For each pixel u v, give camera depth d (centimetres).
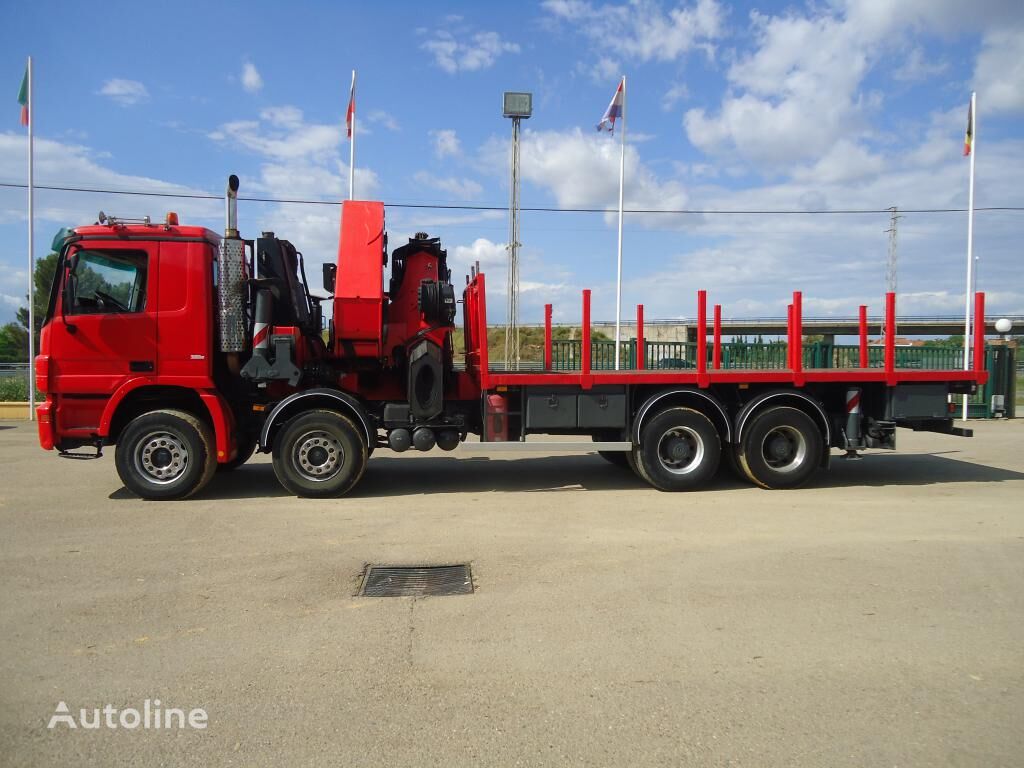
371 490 906
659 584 528
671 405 913
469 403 959
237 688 370
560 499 848
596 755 309
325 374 917
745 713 344
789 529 694
